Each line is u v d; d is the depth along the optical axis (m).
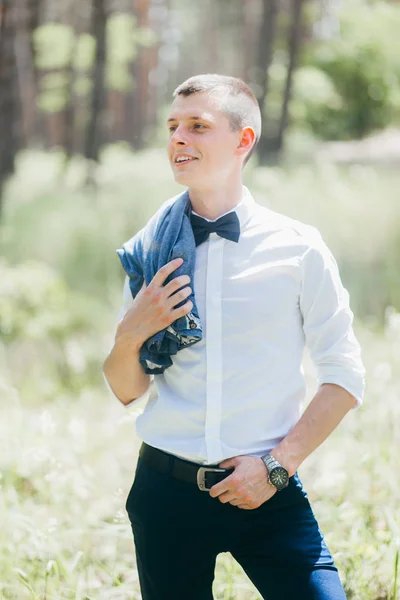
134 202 14.87
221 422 2.52
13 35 15.24
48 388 8.02
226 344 2.52
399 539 3.48
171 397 2.60
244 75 35.00
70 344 9.07
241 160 2.64
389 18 32.28
